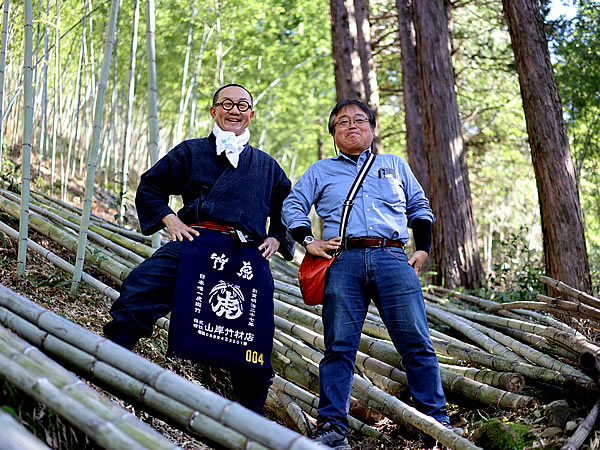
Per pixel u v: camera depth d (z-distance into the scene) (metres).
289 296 4.04
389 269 2.63
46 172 6.68
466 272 6.81
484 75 10.82
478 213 11.54
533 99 5.44
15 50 5.94
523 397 2.62
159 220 2.59
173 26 8.23
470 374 2.97
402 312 2.61
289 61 11.62
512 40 5.67
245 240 2.58
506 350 3.30
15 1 5.11
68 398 1.53
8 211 4.07
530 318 4.39
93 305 3.39
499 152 11.48
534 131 5.40
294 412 2.91
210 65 9.48
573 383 2.42
